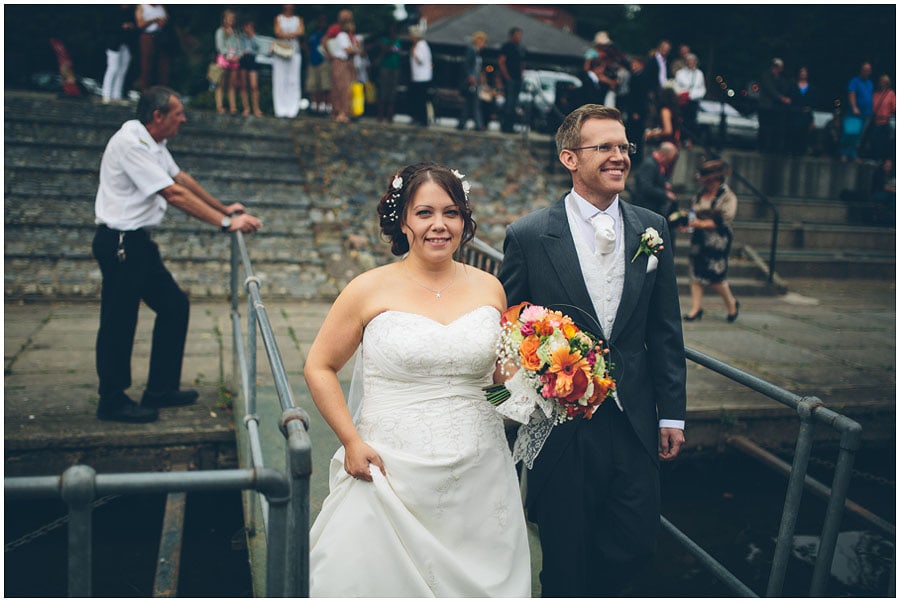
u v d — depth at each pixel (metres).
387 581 2.21
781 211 12.43
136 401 4.91
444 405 2.32
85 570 1.51
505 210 10.84
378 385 2.37
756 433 5.33
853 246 12.02
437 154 12.09
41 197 9.07
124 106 11.63
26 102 11.04
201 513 4.61
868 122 14.13
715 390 5.66
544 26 18.23
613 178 2.43
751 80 23.58
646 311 2.50
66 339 6.27
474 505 2.31
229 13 12.44
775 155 13.27
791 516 2.28
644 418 2.45
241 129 11.67
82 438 4.26
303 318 7.39
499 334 2.39
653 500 2.45
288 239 9.33
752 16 22.78
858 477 5.29
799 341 7.37
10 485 1.46
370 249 9.34
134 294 4.43
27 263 7.99
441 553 2.22
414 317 2.31
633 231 2.48
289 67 13.25
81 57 18.22
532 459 2.45
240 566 4.07
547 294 2.48
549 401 2.30
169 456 4.43
